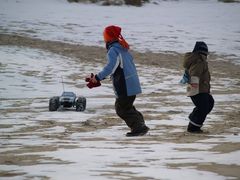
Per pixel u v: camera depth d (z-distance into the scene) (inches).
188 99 1221.7
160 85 1530.5
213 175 309.3
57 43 2381.9
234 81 1724.9
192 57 629.0
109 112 946.1
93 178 302.0
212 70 2012.8
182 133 624.4
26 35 2497.5
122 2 3730.3
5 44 2237.9
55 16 3097.9
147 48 2413.9
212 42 2652.6
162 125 728.3
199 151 429.4
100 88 1445.6
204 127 700.0
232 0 4089.6
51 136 608.1
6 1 3543.3
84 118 837.2
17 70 1658.5
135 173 318.3
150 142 518.6
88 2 3720.5
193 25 3102.9
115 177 304.8
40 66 1782.7
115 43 578.9
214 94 1358.3
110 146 481.4
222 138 553.9
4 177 312.8
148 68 1943.9
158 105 1080.8
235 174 313.1
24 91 1326.3
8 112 938.7
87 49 2301.9
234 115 881.5
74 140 556.7
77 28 2790.4
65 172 325.7
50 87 1412.4
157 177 304.0
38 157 407.2
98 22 3004.4
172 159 380.2
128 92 579.5
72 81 1541.6
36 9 3302.2
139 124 594.2
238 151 425.4
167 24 3080.7
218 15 3491.6
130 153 418.0
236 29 3046.3
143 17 3280.0
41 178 307.0
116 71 579.8
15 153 445.1
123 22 3063.5
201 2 4062.5
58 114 898.7
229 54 2412.6
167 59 2194.9
